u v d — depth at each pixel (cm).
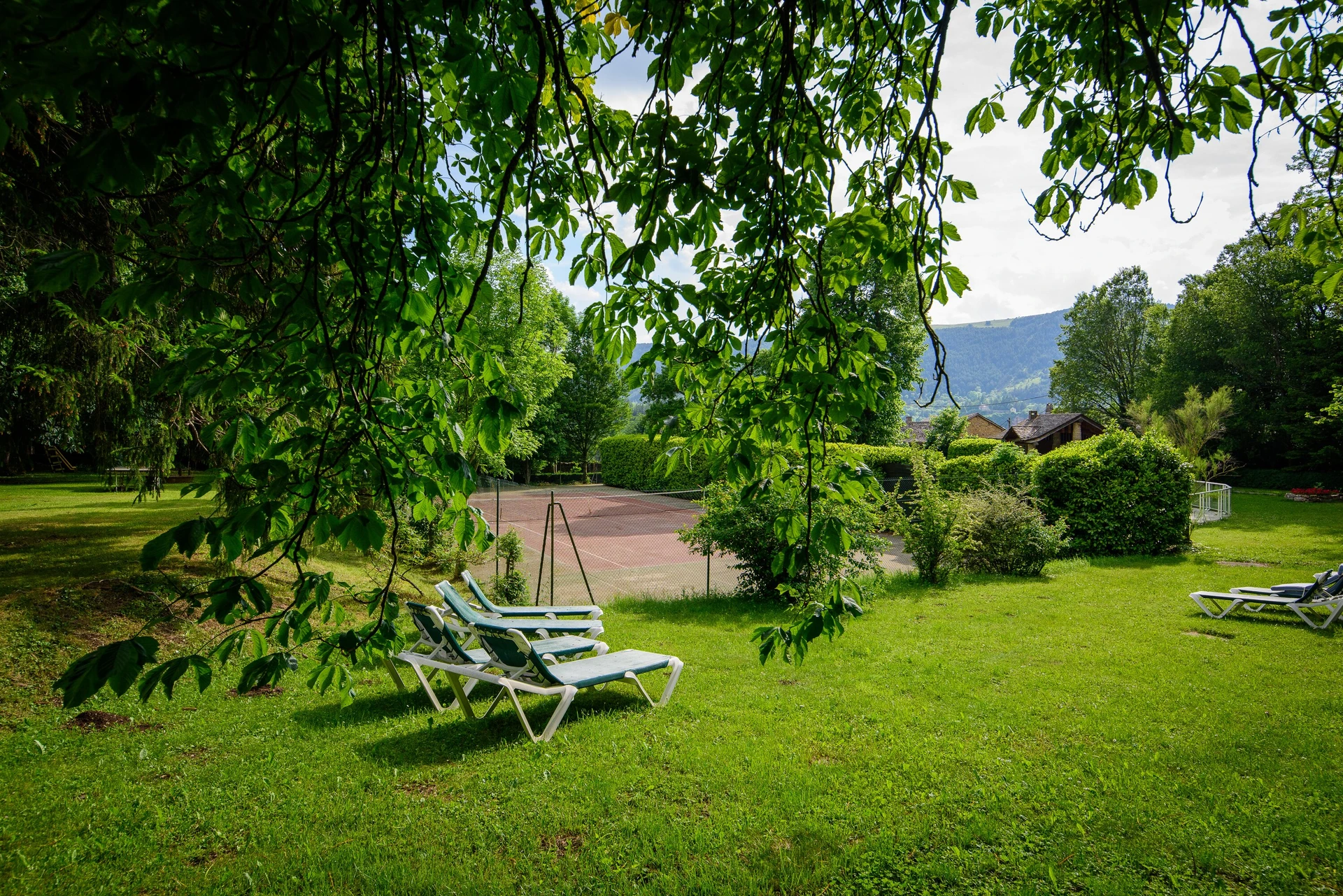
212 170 177
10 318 702
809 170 311
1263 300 3841
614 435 4966
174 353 662
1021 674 630
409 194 251
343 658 288
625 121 365
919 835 355
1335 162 311
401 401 273
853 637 771
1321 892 308
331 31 179
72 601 712
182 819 376
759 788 407
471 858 339
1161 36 319
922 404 286
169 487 2277
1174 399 4262
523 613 713
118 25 161
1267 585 1055
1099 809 379
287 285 228
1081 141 397
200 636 718
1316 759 442
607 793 400
